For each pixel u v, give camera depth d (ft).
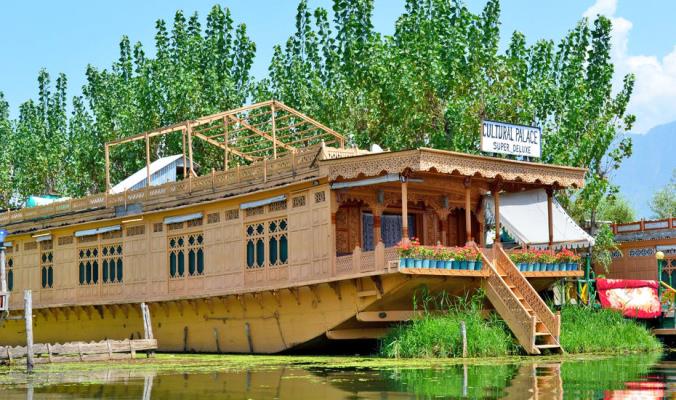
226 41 177.17
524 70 140.56
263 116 161.79
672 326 101.09
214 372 69.21
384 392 51.29
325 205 87.20
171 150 167.53
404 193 81.92
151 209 107.65
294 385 56.44
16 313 128.98
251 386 56.54
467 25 136.56
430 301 87.15
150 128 169.68
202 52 178.70
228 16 177.47
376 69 135.13
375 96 140.67
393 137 133.69
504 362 73.15
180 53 179.42
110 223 114.21
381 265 80.79
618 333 91.09
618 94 140.67
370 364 73.05
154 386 58.34
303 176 89.15
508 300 83.15
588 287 103.60
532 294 84.53
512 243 114.01
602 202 151.33
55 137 200.75
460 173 84.74
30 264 127.13
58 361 86.33
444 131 129.49
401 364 72.38
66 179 192.13
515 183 97.09
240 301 96.27
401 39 143.84
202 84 170.81
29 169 198.08
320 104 148.97
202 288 101.45
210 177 101.19
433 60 130.62
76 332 120.57
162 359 88.48
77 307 117.70
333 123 144.56
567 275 95.71
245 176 96.78
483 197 101.86
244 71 176.35
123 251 112.37
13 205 200.13
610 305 101.35
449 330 80.02
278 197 92.17
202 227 102.12
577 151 130.82
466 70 132.05
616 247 128.77
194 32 183.93
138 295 109.60
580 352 86.69
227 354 96.68
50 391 56.59
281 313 92.63
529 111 129.18
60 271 121.90
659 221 129.49
